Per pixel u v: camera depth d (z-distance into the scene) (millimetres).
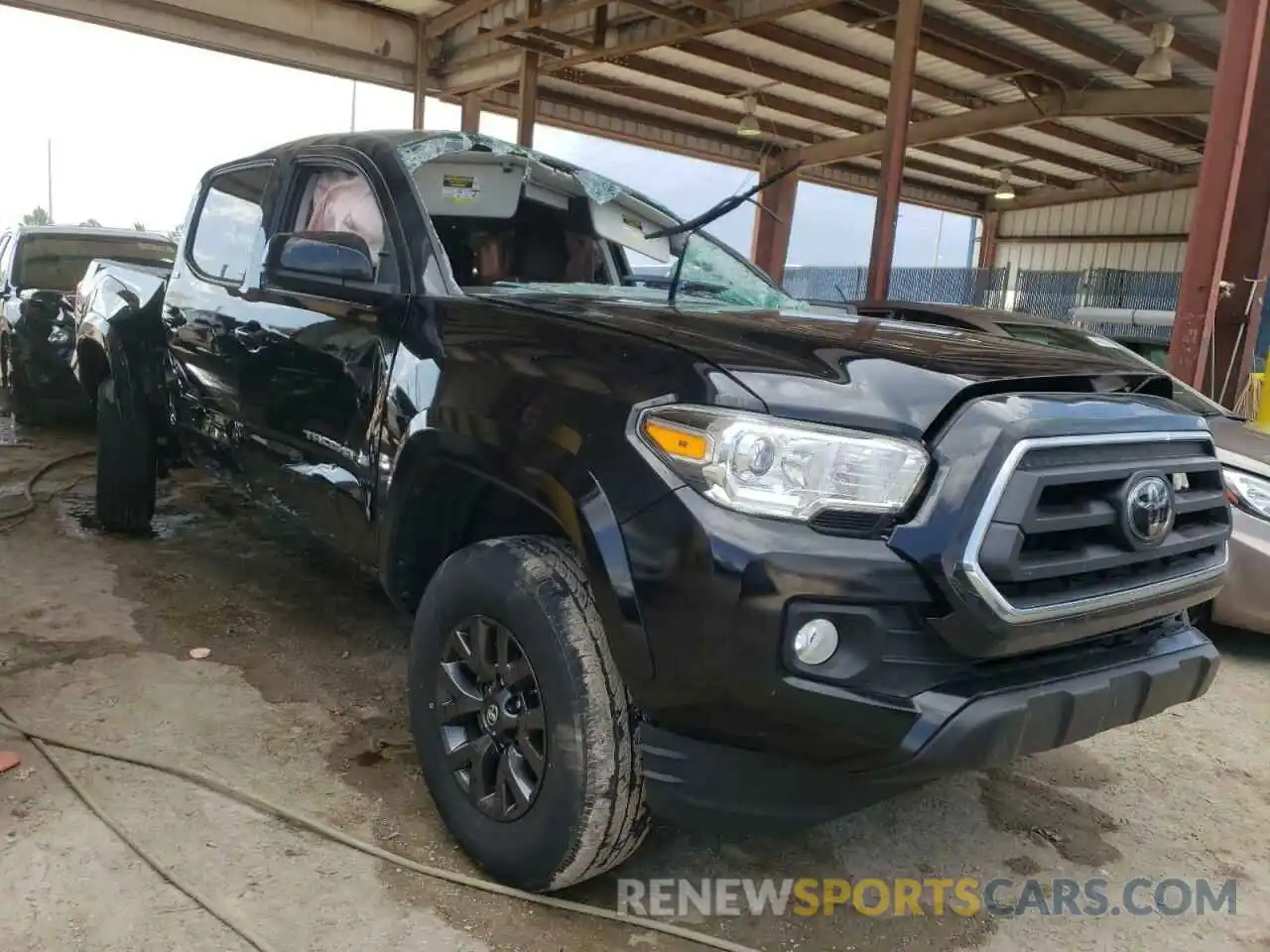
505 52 15586
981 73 15125
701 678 1858
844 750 1875
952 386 1960
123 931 2094
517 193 3535
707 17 12891
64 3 12758
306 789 2709
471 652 2354
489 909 2246
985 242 27266
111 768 2744
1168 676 2199
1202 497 2287
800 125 19297
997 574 1851
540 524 2465
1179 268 23516
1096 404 2090
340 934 2133
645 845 2570
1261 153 7480
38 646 3535
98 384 5016
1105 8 12320
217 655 3572
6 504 5352
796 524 1843
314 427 3059
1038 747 1977
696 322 2424
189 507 5523
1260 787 3160
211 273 3904
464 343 2486
